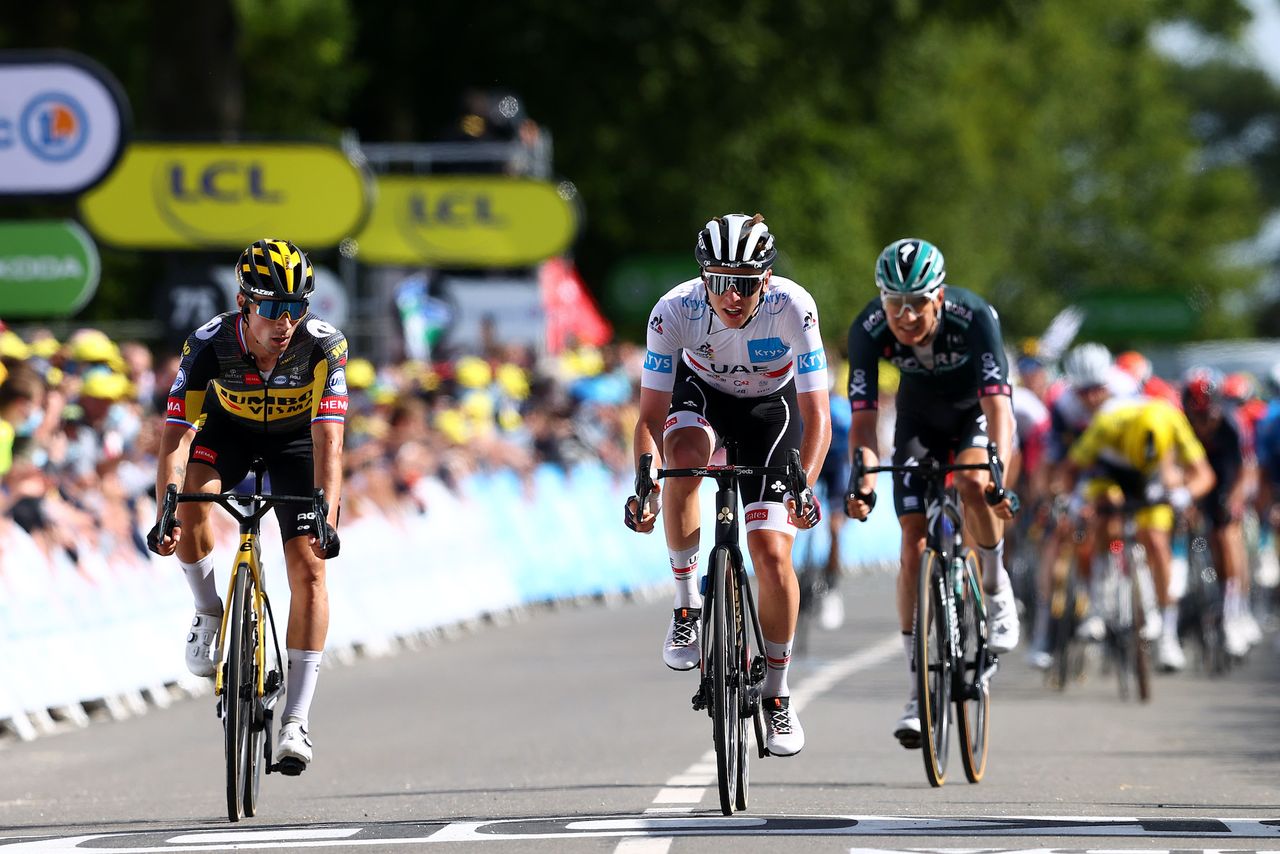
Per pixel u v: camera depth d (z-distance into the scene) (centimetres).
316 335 2170
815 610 4594
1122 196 19550
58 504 3525
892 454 2525
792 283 2188
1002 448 2427
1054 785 2398
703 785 2392
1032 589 4888
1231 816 2081
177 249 5612
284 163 5606
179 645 3825
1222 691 3834
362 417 5719
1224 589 4206
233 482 2269
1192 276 19638
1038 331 18500
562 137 10238
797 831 1948
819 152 11769
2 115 4906
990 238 16338
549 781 2469
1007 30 10088
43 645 3334
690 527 2169
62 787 2584
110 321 8912
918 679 2339
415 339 7431
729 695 2091
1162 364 12744
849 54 10094
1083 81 17975
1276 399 4525
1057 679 3853
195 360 2153
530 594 5850
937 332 2480
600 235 10631
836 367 5781
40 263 5356
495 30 10038
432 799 2303
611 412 7025
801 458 2148
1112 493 3781
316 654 2169
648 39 9856
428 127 10531
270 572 4175
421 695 3678
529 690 3734
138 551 3769
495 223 7225
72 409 3862
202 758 2866
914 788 2378
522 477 5938
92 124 4891
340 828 2031
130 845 1930
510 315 7569
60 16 8850
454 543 5269
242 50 9275
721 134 10412
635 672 4044
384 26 10188
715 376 2217
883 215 14112
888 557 8488
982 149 15688
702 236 2072
